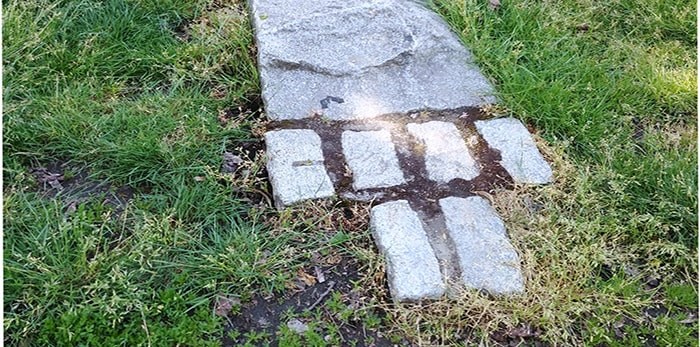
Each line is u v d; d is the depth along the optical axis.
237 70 2.35
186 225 1.87
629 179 2.00
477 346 1.65
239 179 1.99
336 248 1.84
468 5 2.52
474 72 2.36
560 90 2.23
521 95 2.24
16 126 2.04
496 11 2.58
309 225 1.88
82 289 1.67
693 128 2.24
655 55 2.48
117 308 1.64
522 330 1.68
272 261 1.77
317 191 1.95
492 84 2.33
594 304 1.73
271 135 2.11
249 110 2.25
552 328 1.67
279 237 1.84
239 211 1.93
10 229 1.78
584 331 1.69
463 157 2.09
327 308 1.72
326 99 2.26
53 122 2.07
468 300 1.70
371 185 2.00
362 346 1.66
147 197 1.94
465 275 1.76
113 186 1.98
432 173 2.04
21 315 1.62
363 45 2.39
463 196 1.99
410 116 2.24
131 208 1.89
